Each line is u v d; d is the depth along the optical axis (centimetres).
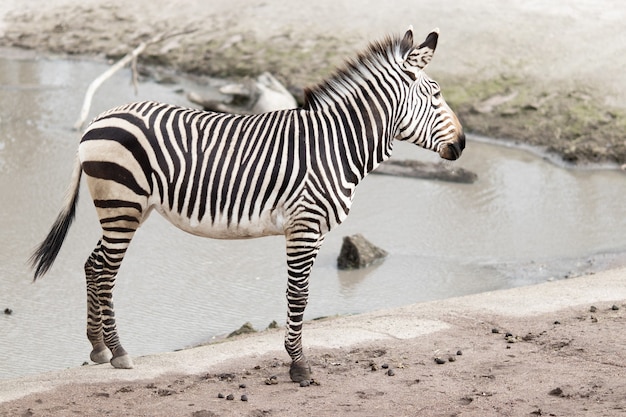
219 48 3644
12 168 2608
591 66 3198
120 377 1255
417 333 1449
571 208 2452
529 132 2952
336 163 1232
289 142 1220
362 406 1147
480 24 3509
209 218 1226
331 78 1252
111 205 1212
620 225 2323
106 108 3183
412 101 1286
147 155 1205
